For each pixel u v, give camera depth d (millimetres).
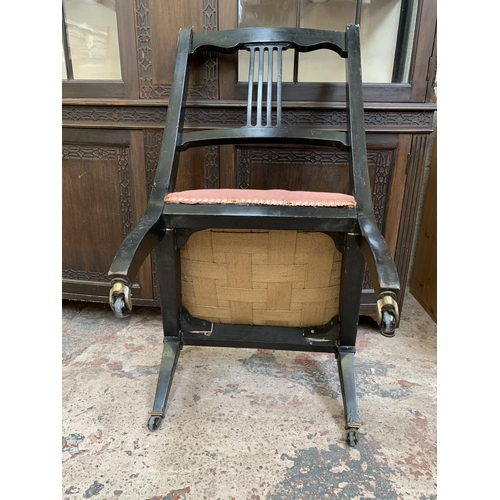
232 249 780
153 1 1010
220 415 854
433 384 979
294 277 802
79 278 1287
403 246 1162
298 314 853
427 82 1026
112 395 921
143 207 1176
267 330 872
